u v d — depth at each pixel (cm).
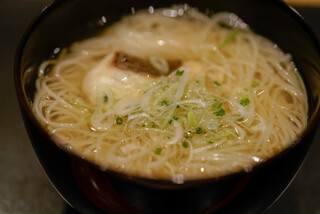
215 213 18
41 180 24
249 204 18
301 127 21
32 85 22
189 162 19
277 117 21
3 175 24
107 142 20
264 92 22
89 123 21
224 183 16
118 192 17
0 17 31
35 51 22
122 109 21
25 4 32
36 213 23
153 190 17
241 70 24
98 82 22
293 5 32
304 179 24
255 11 25
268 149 20
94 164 16
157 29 26
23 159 25
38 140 17
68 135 20
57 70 23
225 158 19
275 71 24
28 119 17
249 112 21
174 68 24
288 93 22
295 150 17
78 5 24
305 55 22
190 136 20
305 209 23
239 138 20
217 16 27
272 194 18
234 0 25
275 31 24
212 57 25
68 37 24
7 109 27
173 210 18
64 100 22
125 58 24
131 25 26
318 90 20
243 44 25
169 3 27
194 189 16
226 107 21
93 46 25
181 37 26
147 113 20
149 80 22
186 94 21
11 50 30
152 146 20
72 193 18
